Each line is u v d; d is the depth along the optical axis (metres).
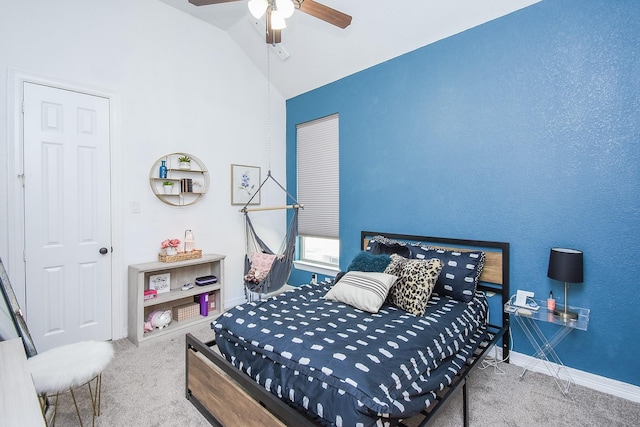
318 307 2.07
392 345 1.51
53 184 2.47
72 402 1.87
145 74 2.98
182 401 1.89
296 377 1.37
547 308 2.12
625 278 1.93
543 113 2.21
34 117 2.38
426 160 2.86
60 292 2.51
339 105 3.59
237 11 3.27
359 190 3.41
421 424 1.27
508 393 1.97
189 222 3.33
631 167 1.90
